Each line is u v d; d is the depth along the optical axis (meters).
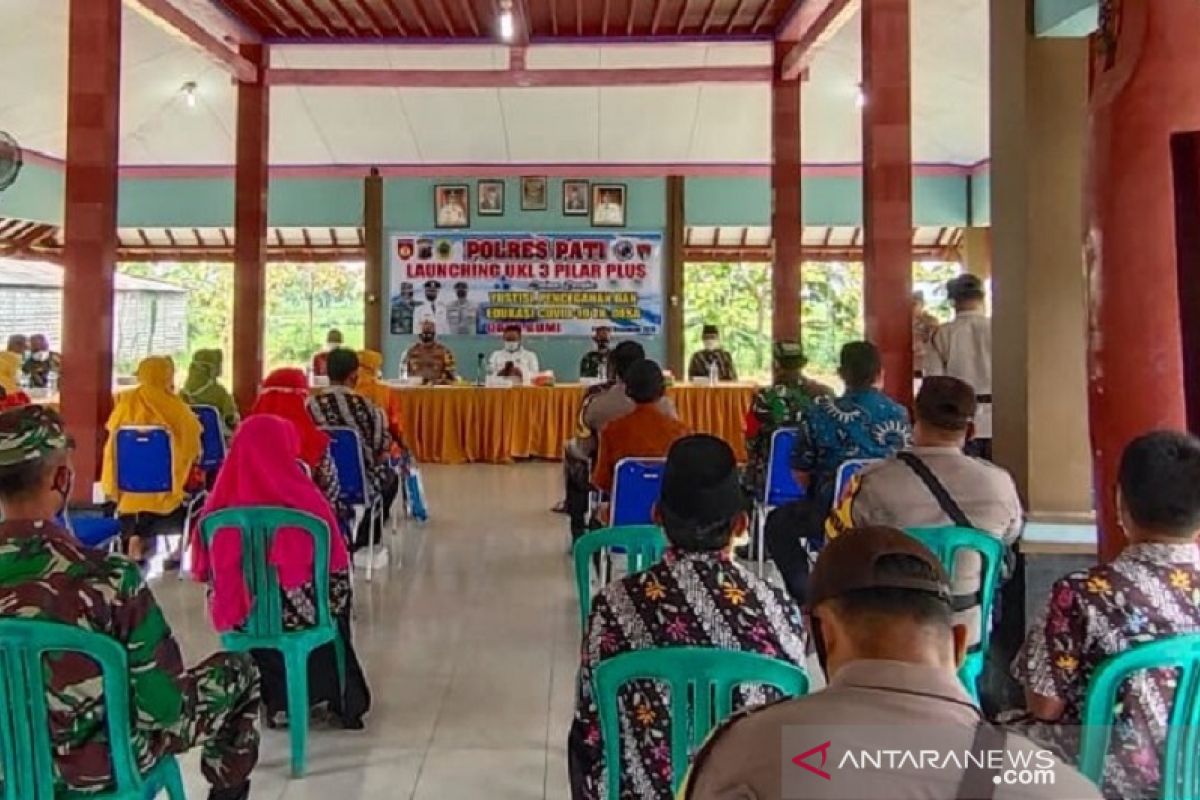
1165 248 1.63
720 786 1.08
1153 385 1.64
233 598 3.00
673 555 1.79
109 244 5.81
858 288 13.15
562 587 5.09
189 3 7.46
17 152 5.48
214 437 5.66
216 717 2.20
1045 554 3.38
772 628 1.75
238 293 8.67
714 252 12.52
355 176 12.01
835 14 6.98
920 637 1.10
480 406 9.61
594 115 10.77
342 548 3.18
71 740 1.87
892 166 5.86
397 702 3.53
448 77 8.68
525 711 3.45
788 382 5.26
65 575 1.85
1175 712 1.63
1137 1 1.67
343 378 5.16
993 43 3.67
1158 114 1.63
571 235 12.09
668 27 8.44
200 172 11.99
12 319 12.06
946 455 2.71
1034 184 3.43
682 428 4.26
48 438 1.87
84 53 5.76
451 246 12.06
